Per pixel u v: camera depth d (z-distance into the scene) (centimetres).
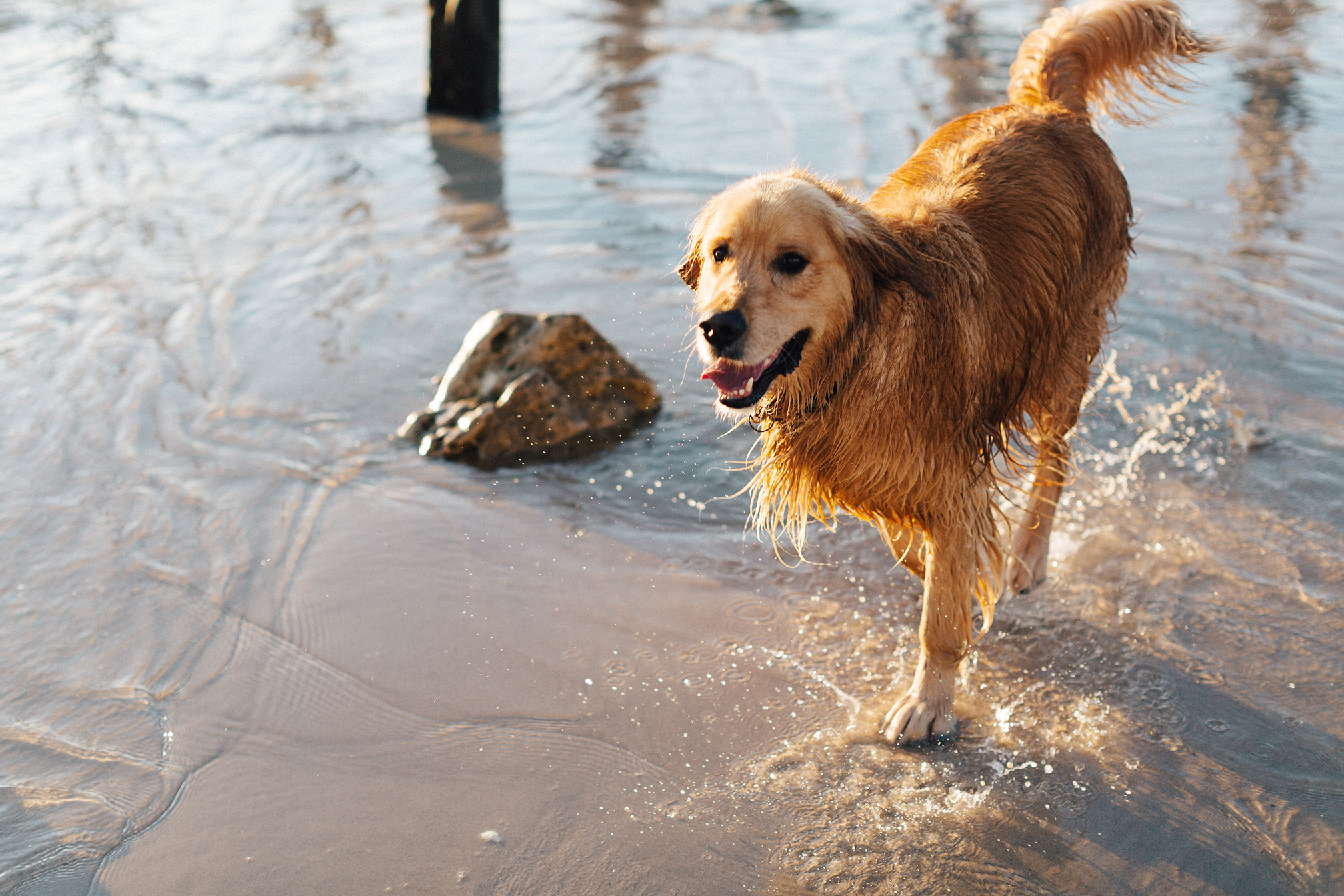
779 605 414
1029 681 371
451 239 731
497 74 993
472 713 356
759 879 292
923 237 336
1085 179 397
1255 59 1093
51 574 414
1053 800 317
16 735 341
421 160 883
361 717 353
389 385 561
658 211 769
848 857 298
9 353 574
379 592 414
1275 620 389
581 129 952
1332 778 322
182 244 719
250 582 416
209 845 303
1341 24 1222
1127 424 515
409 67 1159
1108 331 444
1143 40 439
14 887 289
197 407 535
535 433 512
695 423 536
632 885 290
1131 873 292
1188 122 920
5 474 474
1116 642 386
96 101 1022
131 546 433
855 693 368
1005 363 357
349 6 1453
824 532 461
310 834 308
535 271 682
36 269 676
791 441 349
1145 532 443
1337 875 290
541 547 445
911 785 325
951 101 993
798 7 1438
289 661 377
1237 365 556
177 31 1301
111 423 517
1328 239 693
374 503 470
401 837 306
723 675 375
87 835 306
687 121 965
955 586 346
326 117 990
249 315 626
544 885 291
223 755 337
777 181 315
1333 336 579
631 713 357
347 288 661
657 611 409
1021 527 423
